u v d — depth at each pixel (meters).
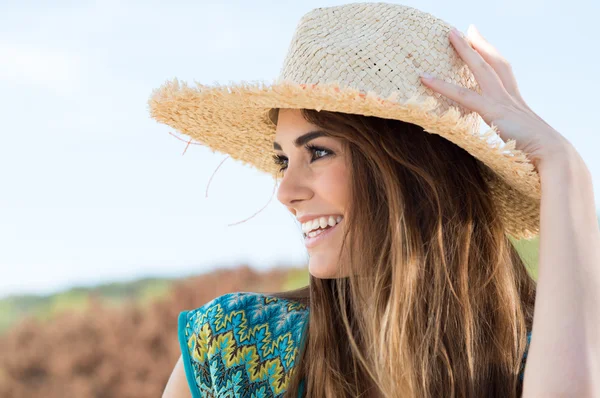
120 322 11.23
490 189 2.21
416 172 1.99
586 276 1.71
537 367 1.66
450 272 2.01
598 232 1.78
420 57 1.97
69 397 10.55
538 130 1.88
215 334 2.13
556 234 1.76
